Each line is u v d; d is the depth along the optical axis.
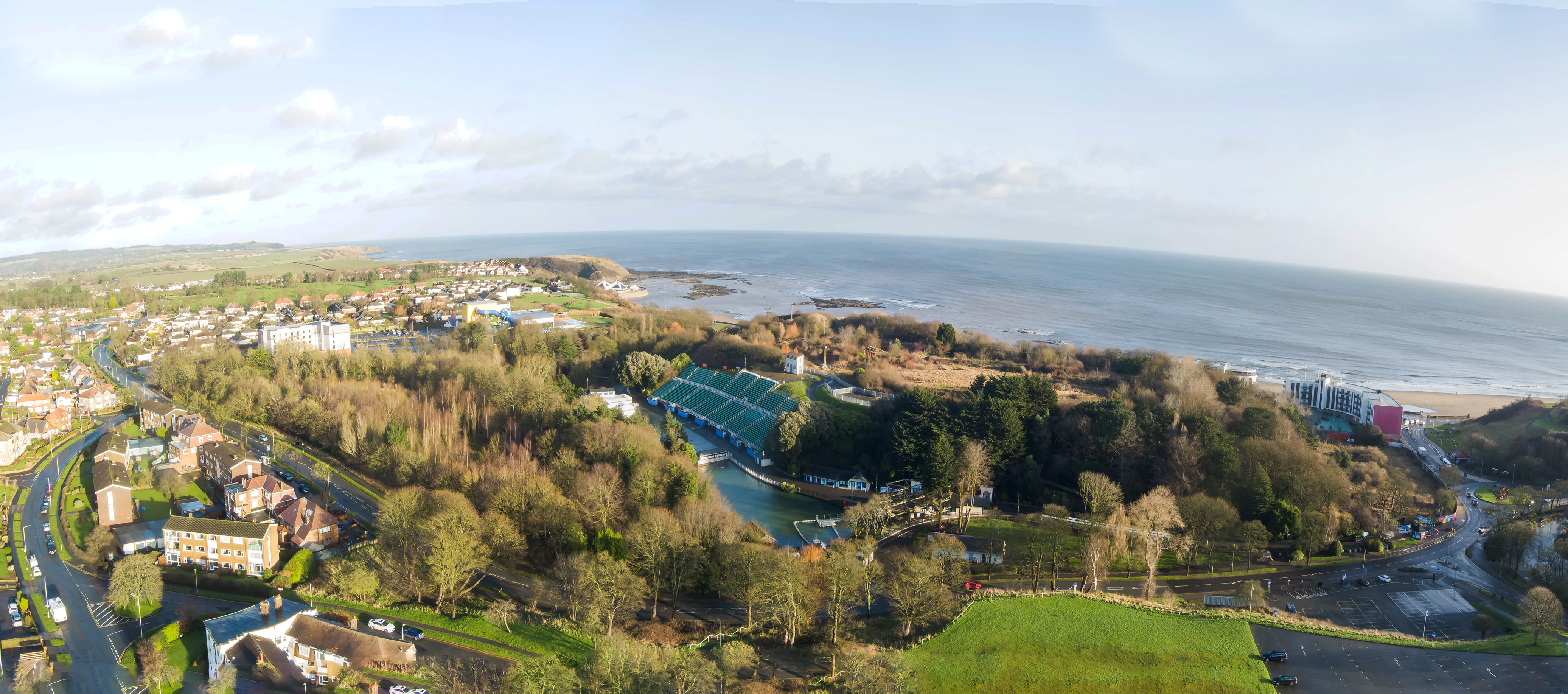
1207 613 169.88
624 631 157.88
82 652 155.88
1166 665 148.88
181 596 176.62
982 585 185.25
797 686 138.00
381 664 140.75
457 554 166.88
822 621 166.25
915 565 167.50
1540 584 193.00
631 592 159.50
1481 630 166.88
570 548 181.50
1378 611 177.25
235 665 144.25
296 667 144.88
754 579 160.25
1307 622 168.12
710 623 164.50
